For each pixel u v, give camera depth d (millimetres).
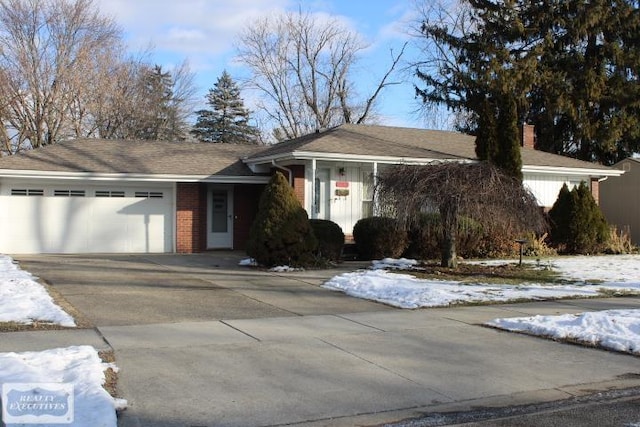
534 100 33719
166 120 42406
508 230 16156
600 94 32000
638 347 8062
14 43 32031
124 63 37562
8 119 32344
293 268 15789
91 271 14703
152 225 20594
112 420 5070
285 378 6617
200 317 9727
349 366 7152
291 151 18297
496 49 33094
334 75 44781
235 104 57875
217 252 20766
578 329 8906
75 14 33500
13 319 8805
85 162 19984
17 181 19328
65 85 33344
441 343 8375
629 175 27047
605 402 6164
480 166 15195
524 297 12141
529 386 6621
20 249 19375
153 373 6598
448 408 5895
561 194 21766
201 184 21312
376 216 18359
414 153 20125
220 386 6270
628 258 20031
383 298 11820
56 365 6465
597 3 31422
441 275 14906
